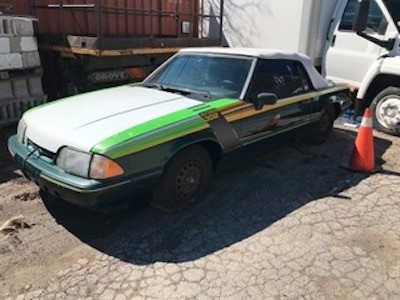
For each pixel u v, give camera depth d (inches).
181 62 177.6
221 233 127.0
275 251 117.6
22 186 158.2
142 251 117.2
